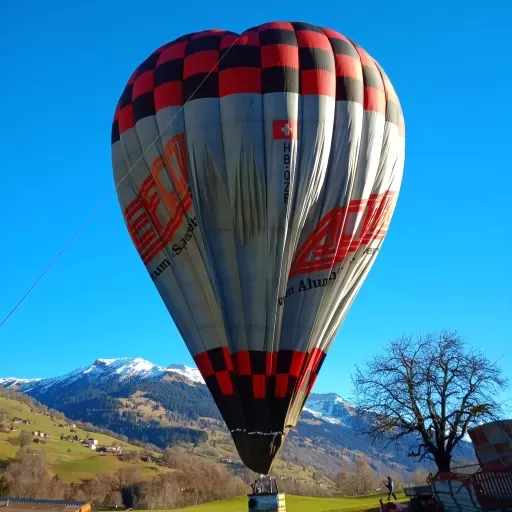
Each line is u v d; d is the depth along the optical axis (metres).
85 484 159.12
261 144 22.38
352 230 23.33
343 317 23.75
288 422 21.52
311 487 166.75
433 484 20.58
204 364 22.12
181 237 23.17
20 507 21.42
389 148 24.66
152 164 23.78
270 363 21.53
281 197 22.05
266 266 21.94
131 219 24.59
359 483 122.62
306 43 24.05
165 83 23.92
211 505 45.72
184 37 25.44
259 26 24.98
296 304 22.14
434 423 33.41
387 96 25.23
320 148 22.70
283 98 22.73
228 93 22.89
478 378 33.62
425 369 34.16
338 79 23.81
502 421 20.20
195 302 22.75
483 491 17.41
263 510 20.05
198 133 22.77
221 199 22.50
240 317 21.77
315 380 22.56
